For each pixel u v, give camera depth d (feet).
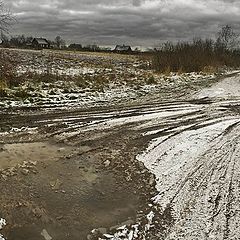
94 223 21.65
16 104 43.88
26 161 27.73
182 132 37.40
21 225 20.76
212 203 24.07
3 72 56.03
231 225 21.76
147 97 56.18
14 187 24.14
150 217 22.45
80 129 36.58
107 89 59.36
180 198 24.64
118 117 42.06
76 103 47.55
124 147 32.65
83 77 69.31
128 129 37.68
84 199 23.97
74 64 107.76
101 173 27.63
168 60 106.11
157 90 63.62
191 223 21.91
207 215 22.75
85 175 27.02
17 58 99.45
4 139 32.07
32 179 25.40
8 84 51.98
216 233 20.98
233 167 29.37
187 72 102.68
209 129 38.73
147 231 21.11
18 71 69.10
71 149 31.24
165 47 112.68
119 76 78.07
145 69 105.29
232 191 25.59
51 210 22.40
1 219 20.88
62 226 21.13
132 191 25.40
